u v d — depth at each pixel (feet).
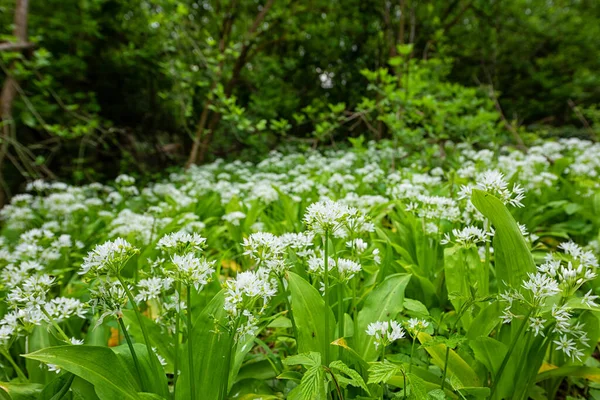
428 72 30.32
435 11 46.57
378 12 45.93
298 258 8.00
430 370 7.14
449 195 14.03
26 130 34.83
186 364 5.98
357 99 45.98
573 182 17.65
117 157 41.55
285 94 45.29
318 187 18.34
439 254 10.66
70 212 17.25
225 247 15.10
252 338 6.68
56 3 36.04
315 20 44.88
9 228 16.74
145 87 42.75
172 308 7.49
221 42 35.83
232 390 6.97
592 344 6.72
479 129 25.12
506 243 6.21
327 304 6.05
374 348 6.64
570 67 56.34
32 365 7.33
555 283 5.15
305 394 4.58
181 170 34.30
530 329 6.05
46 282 6.51
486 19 50.62
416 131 22.65
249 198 17.69
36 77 33.53
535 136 28.99
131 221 13.92
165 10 29.94
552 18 54.90
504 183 6.52
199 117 39.06
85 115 37.17
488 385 6.88
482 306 7.07
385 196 18.19
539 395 7.12
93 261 5.49
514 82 58.44
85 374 5.13
